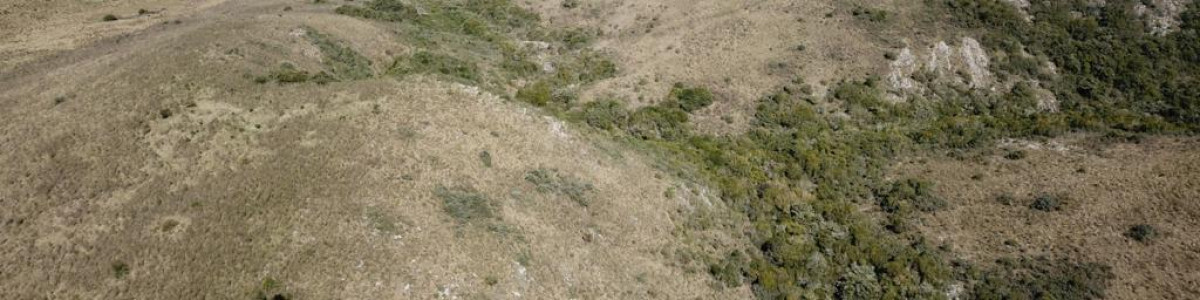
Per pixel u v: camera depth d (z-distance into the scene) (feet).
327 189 131.64
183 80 170.71
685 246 146.72
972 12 243.81
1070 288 140.46
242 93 168.55
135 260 114.32
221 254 115.34
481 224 131.23
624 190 156.15
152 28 243.81
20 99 165.78
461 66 220.23
